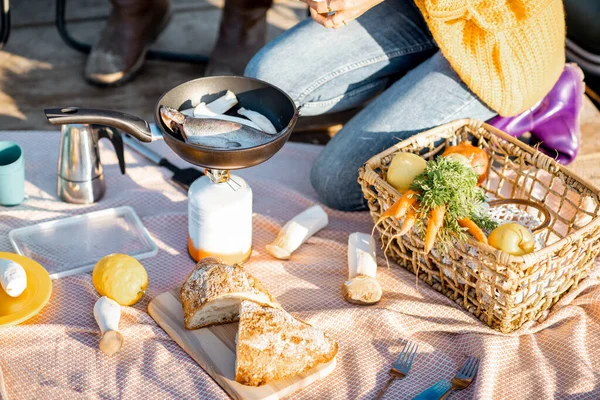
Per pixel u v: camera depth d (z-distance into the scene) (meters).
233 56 2.69
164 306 1.52
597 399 1.38
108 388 1.35
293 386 1.35
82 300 1.57
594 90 2.74
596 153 2.30
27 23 3.05
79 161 1.83
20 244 1.71
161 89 2.73
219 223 1.62
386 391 1.38
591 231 1.51
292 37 2.11
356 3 1.69
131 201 1.93
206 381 1.38
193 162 1.49
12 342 1.43
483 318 1.56
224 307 1.46
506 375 1.43
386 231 1.69
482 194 1.57
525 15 1.75
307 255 1.76
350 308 1.54
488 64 1.82
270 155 1.50
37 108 2.55
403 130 1.89
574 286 1.63
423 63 2.03
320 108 2.15
